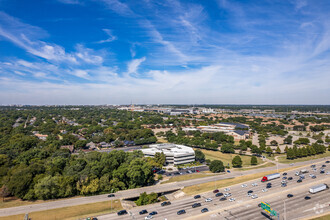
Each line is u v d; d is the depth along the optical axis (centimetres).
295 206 8875
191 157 17612
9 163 13500
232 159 17675
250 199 9688
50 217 8319
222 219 7975
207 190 11044
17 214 8506
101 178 11375
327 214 8125
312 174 13162
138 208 9112
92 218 8088
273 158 18425
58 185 10256
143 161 12838
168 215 8425
